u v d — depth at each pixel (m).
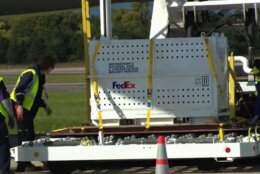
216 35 18.61
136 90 18.58
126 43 18.56
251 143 17.44
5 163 17.09
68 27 137.38
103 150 17.72
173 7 20.34
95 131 18.98
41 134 29.73
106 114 18.69
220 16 21.50
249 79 22.16
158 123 18.67
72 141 18.28
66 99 54.88
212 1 20.00
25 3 27.34
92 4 25.80
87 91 19.23
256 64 22.69
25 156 18.02
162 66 18.48
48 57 19.84
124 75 18.58
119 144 17.91
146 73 18.52
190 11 20.61
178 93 18.52
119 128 18.69
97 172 19.17
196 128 18.58
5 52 138.88
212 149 17.44
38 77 19.58
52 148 17.84
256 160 20.83
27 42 138.75
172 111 18.52
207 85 18.44
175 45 18.47
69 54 136.38
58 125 34.25
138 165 20.23
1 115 16.94
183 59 18.48
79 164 18.98
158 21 21.47
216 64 18.44
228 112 19.12
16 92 19.14
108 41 18.61
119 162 20.25
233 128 18.73
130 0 27.77
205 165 18.48
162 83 18.52
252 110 21.38
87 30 19.27
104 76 18.61
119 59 18.61
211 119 18.58
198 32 21.56
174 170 18.89
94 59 18.64
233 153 17.39
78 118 38.19
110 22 19.73
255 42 21.91
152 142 17.88
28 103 19.41
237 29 21.62
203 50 18.44
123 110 18.62
